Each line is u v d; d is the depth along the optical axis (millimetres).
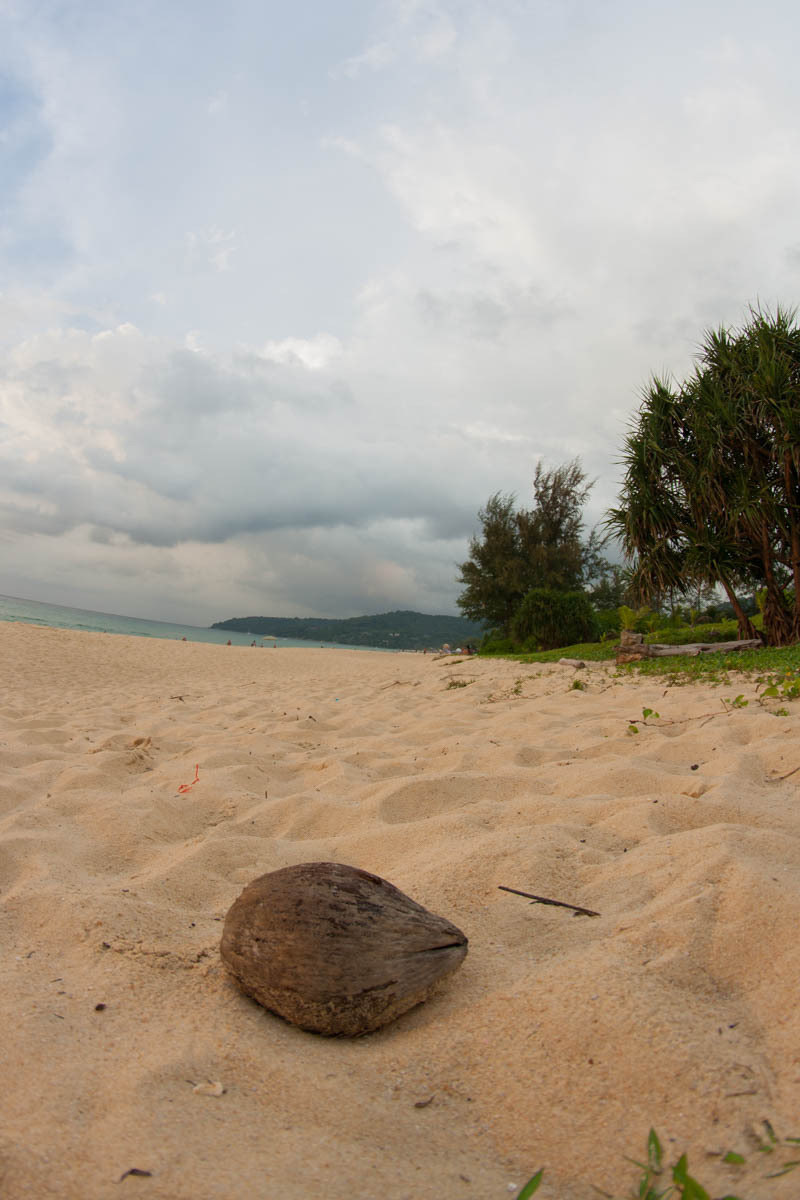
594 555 13000
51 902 915
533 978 720
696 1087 555
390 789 1414
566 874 972
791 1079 557
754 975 692
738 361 4723
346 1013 659
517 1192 479
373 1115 555
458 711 2688
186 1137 510
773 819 1097
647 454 4824
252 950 702
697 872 881
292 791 1625
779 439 4352
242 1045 638
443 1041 651
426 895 935
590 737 1912
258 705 3152
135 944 819
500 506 12609
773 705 2115
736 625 6137
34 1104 535
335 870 753
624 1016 632
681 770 1475
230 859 1125
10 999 691
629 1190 476
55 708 3148
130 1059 604
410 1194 473
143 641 9297
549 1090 576
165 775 1683
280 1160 497
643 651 4457
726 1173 478
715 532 4844
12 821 1271
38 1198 443
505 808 1281
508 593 12211
